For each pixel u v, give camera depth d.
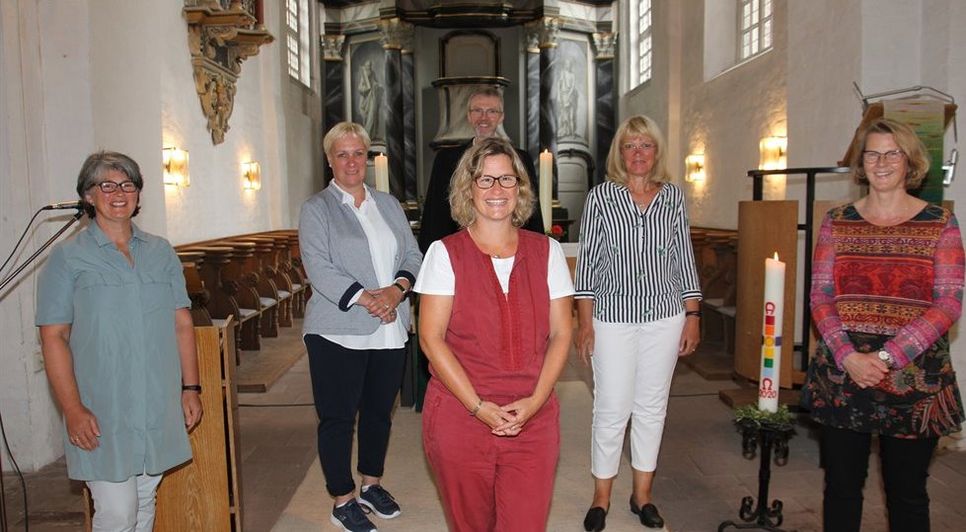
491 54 12.20
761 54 7.07
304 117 11.08
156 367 2.19
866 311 2.18
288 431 4.34
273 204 9.46
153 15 4.75
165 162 5.98
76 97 3.89
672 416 4.48
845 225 2.25
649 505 2.94
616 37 12.43
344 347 2.79
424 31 12.22
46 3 3.83
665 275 2.73
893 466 2.18
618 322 2.72
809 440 3.95
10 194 3.70
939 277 2.08
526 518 1.92
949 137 3.77
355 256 2.83
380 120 12.09
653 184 2.73
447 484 1.95
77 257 2.09
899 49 4.21
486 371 1.91
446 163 3.49
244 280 6.45
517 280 1.93
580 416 4.52
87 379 2.10
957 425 2.13
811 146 5.04
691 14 9.04
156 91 4.77
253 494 3.37
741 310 3.91
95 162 2.10
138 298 2.16
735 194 7.75
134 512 2.20
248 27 7.23
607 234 2.71
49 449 3.85
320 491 3.39
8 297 3.68
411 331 4.61
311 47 11.67
